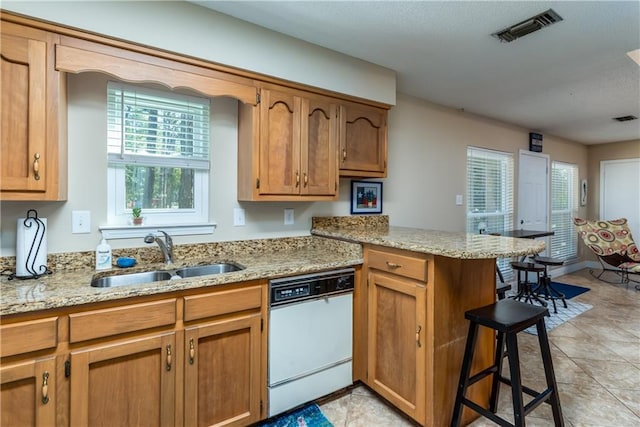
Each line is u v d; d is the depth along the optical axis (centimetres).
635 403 208
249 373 176
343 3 180
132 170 200
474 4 180
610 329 328
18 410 125
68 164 176
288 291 186
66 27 151
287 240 251
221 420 169
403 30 207
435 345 171
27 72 145
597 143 596
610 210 592
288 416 193
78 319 133
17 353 123
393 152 319
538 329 172
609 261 494
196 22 183
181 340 156
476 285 191
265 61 205
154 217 205
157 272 189
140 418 148
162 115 205
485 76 279
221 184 223
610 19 191
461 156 383
